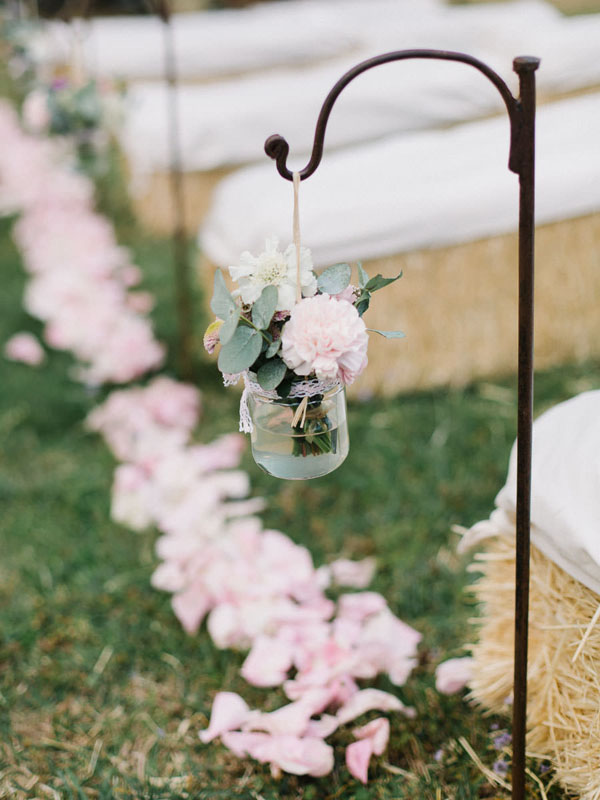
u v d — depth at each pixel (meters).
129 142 4.37
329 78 4.24
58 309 3.71
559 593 1.69
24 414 3.37
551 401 3.13
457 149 3.30
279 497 2.85
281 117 4.05
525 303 1.37
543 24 4.79
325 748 1.84
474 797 1.81
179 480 2.80
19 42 4.15
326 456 1.49
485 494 2.76
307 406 1.43
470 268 3.11
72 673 2.24
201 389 3.46
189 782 1.91
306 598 2.31
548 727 1.76
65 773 1.94
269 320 1.34
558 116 3.47
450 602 2.37
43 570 2.58
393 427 3.10
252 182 3.18
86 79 3.73
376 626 2.14
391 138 3.96
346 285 1.41
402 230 2.97
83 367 3.61
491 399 3.21
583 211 3.07
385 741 1.87
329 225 2.91
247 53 5.04
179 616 2.32
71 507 2.86
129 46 4.95
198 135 4.11
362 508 2.77
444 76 4.05
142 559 2.61
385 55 1.28
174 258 4.29
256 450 1.51
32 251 4.53
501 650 1.85
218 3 7.77
